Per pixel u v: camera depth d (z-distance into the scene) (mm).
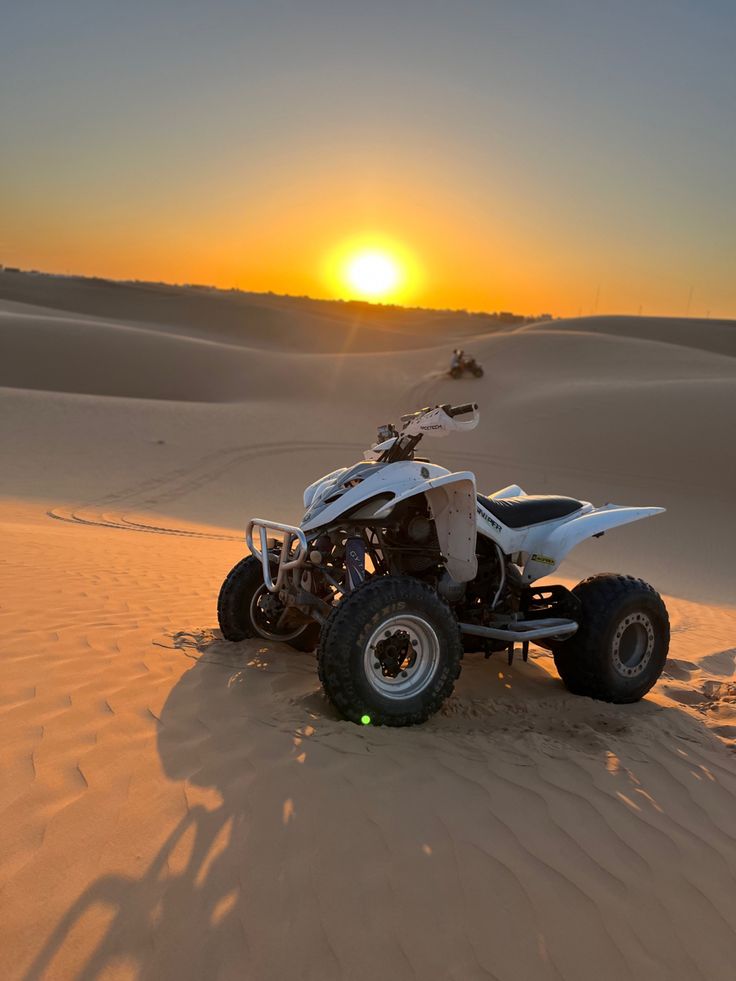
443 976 2242
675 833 3213
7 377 48531
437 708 4160
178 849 2723
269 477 28766
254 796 3113
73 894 2453
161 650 5027
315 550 4715
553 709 4754
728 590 19578
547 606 5395
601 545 23750
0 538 10133
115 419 33562
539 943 2424
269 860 2693
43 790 3053
